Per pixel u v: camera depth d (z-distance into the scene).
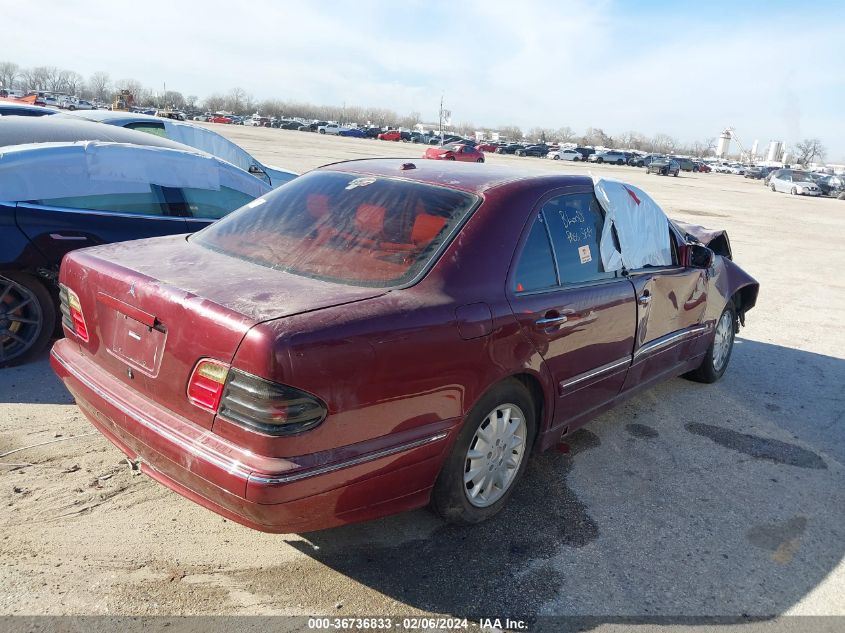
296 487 2.26
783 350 6.68
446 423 2.73
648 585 2.86
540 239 3.26
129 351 2.72
